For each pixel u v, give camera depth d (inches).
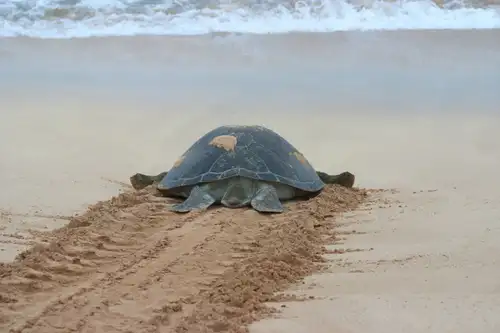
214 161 1028.5
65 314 670.5
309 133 1497.3
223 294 715.4
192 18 2674.7
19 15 2721.5
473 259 819.4
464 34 2450.8
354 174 1246.3
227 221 943.7
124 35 2527.1
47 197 1107.9
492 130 1502.2
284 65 2094.0
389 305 695.7
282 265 794.8
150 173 1258.6
